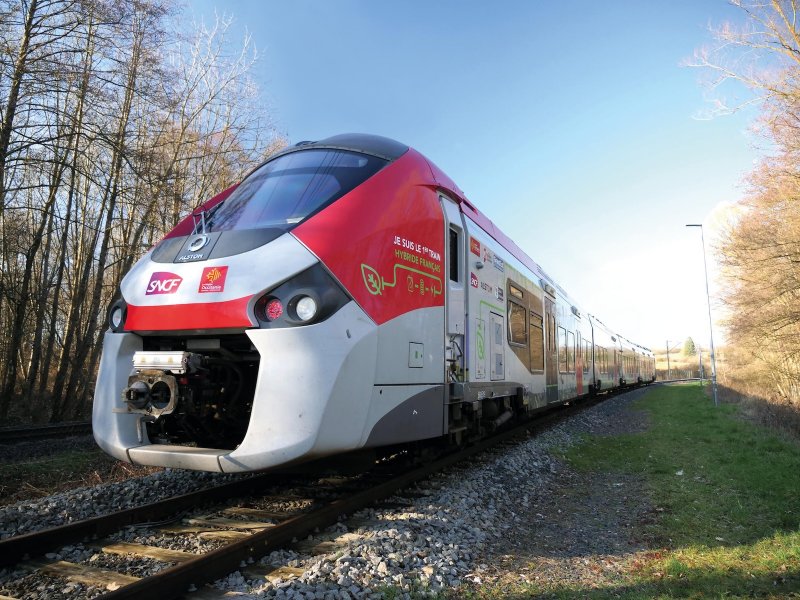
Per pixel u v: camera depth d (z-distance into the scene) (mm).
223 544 4383
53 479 8633
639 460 9719
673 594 3926
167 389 4516
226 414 5047
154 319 4703
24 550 3990
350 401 4414
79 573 3797
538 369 10648
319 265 4453
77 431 13336
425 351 5578
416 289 5500
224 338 4738
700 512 6184
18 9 13039
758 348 17156
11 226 16734
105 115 14906
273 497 5879
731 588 4016
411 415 5273
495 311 8039
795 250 14461
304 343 4199
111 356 4902
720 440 11867
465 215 7125
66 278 22359
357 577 3707
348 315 4516
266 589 3486
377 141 6008
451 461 7762
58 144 14703
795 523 5551
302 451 4070
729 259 15703
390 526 4734
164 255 5156
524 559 4648
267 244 4578
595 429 14492
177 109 16562
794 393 18078
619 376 29781
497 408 8422
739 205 15641
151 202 15930
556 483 7906
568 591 3947
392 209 5332
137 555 4133
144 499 5883
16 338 17406
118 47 14586
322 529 4742
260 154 22016
